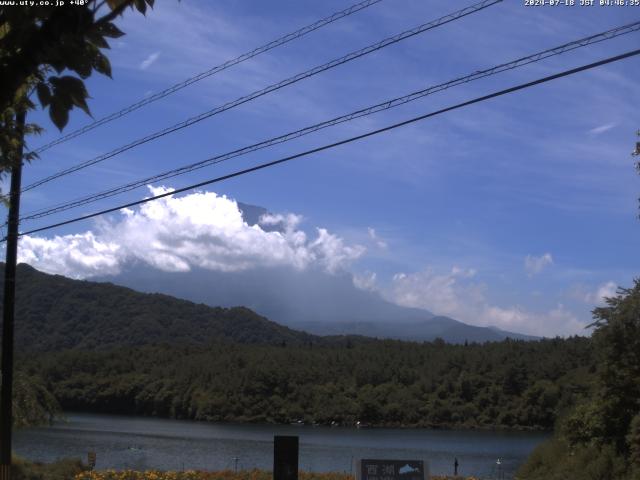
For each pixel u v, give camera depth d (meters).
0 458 19.39
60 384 159.88
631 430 25.67
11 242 20.17
